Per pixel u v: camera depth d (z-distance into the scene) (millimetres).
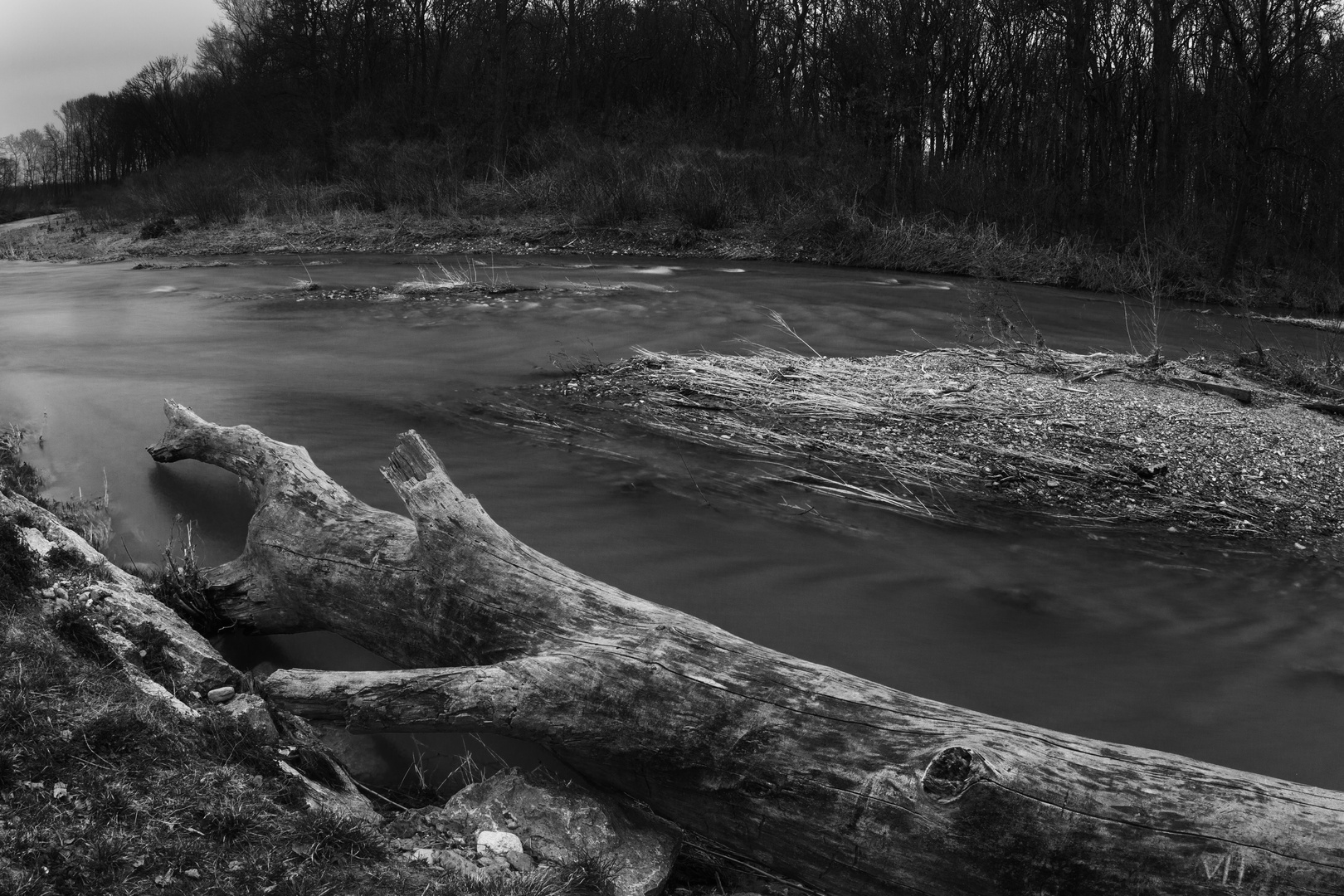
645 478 7578
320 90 38906
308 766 3727
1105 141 29344
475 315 14039
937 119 29453
